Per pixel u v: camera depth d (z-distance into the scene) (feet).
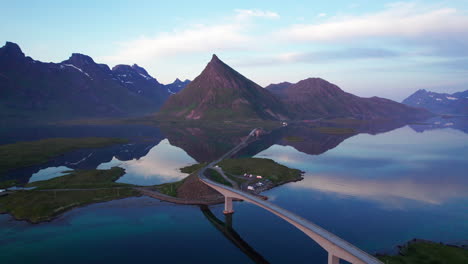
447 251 315.78
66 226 400.88
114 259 317.01
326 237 253.65
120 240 360.07
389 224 400.88
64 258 319.06
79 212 450.30
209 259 315.78
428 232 377.30
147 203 486.38
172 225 401.70
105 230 387.96
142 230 387.14
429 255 308.40
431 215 434.30
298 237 363.15
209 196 506.89
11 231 385.70
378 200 503.20
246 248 337.52
